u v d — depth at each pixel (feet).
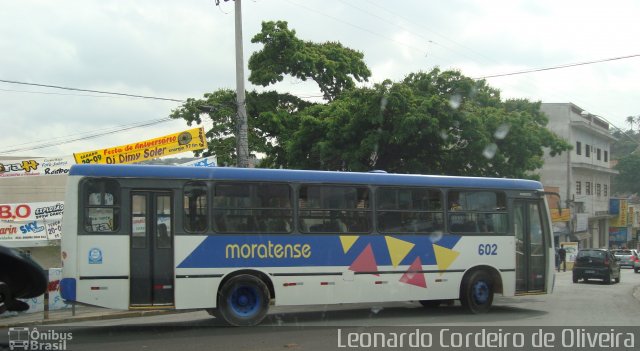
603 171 181.78
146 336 33.01
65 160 70.85
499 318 40.29
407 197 41.04
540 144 69.21
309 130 68.39
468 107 65.36
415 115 60.23
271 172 37.58
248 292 36.40
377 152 64.95
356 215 39.29
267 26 81.56
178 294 34.68
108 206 34.19
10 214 63.05
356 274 38.63
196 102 84.02
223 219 36.11
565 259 128.88
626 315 42.22
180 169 35.73
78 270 33.19
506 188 44.47
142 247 34.40
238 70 59.82
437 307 47.50
